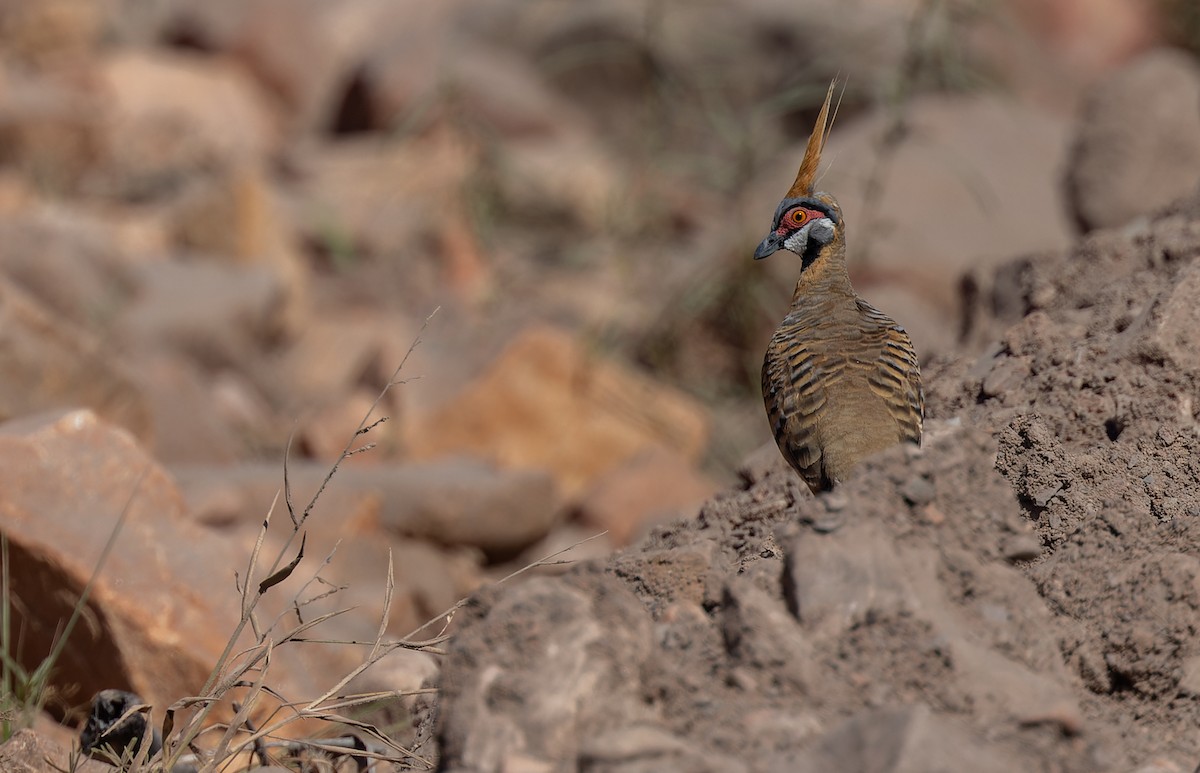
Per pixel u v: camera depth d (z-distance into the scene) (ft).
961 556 18.42
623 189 92.27
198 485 41.91
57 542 28.32
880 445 25.12
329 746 20.39
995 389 28.89
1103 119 56.44
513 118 115.96
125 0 128.26
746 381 69.82
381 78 115.14
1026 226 76.02
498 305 79.87
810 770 15.49
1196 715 18.47
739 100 114.62
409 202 97.91
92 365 45.11
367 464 54.03
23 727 24.61
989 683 16.93
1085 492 24.14
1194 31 124.77
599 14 118.11
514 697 16.20
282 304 75.20
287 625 29.58
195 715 21.12
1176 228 32.81
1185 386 25.96
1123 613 19.48
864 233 72.38
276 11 124.16
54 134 98.43
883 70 106.52
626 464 54.03
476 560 46.03
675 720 16.57
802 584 17.88
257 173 83.82
